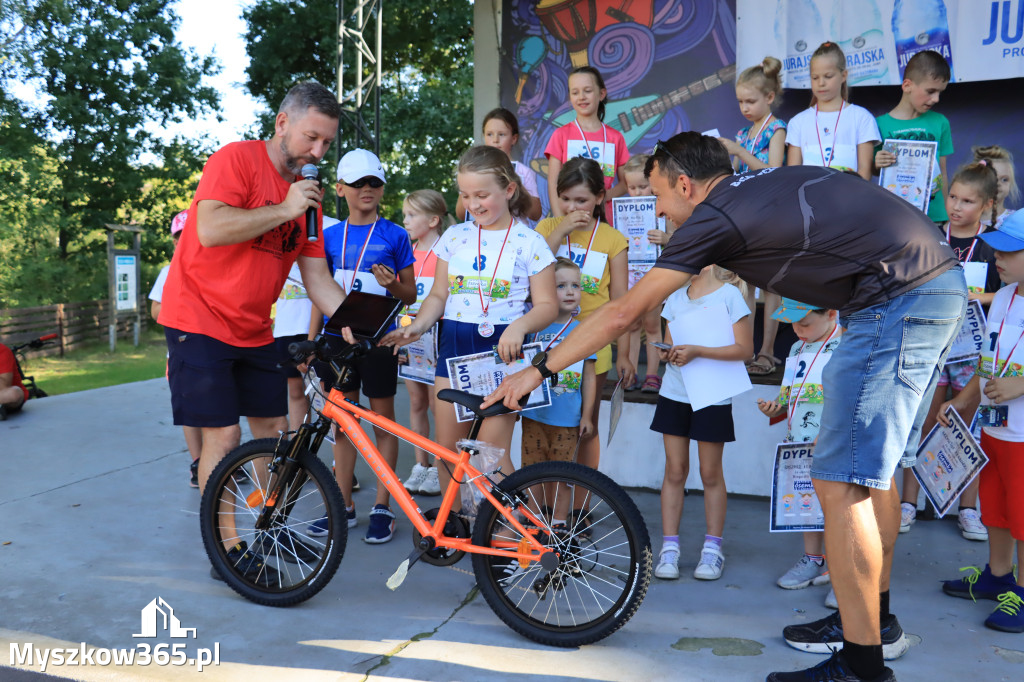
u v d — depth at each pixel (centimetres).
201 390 298
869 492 224
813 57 448
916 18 514
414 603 294
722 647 261
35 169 1827
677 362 322
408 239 389
